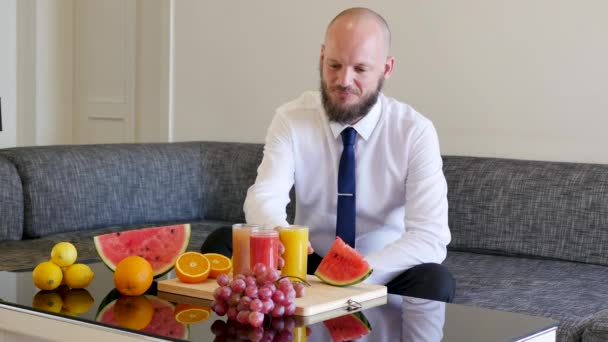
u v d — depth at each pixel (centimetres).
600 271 267
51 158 309
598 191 280
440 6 342
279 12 392
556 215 285
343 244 183
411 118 241
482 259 285
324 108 236
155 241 194
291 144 247
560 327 204
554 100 318
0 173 290
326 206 246
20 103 509
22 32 503
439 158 239
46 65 503
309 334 146
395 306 171
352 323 155
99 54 494
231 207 357
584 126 312
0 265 250
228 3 411
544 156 321
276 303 153
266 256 174
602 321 197
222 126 417
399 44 354
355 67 224
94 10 495
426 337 147
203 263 181
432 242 221
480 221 298
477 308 172
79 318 153
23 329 162
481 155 336
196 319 153
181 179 352
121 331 146
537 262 280
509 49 327
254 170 355
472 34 335
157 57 456
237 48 409
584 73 311
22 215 296
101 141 498
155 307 163
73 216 310
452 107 342
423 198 231
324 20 378
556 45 317
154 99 459
